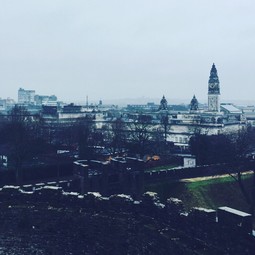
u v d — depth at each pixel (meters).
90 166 63.72
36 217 31.17
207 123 195.75
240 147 87.75
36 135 111.00
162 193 69.44
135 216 27.09
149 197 26.44
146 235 25.83
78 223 29.72
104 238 28.38
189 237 22.64
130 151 108.00
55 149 113.50
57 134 139.00
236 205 69.75
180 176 76.56
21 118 133.62
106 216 28.55
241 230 19.44
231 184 75.06
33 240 30.88
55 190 31.08
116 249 27.53
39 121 135.62
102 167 60.72
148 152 113.19
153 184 71.00
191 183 73.00
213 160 91.31
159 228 25.09
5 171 63.59
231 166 77.94
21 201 31.75
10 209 31.77
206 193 70.69
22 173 64.94
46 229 30.73
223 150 90.94
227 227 20.20
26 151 87.19
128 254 26.64
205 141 96.44
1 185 62.41
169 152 126.81
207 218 21.47
